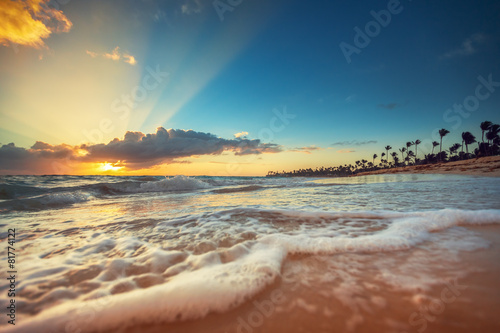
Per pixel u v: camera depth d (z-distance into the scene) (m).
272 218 3.51
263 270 1.71
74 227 3.41
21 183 11.76
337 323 1.17
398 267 1.76
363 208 4.13
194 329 1.19
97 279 1.72
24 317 1.26
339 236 2.53
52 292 1.53
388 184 10.77
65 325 1.21
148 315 1.28
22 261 2.09
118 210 5.07
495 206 3.91
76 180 15.16
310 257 2.01
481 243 2.21
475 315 1.17
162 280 1.67
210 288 1.48
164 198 7.59
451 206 4.00
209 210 4.45
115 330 1.20
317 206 4.54
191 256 2.12
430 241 2.29
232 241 2.49
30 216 4.55
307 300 1.37
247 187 11.77
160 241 2.60
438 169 34.47
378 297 1.38
